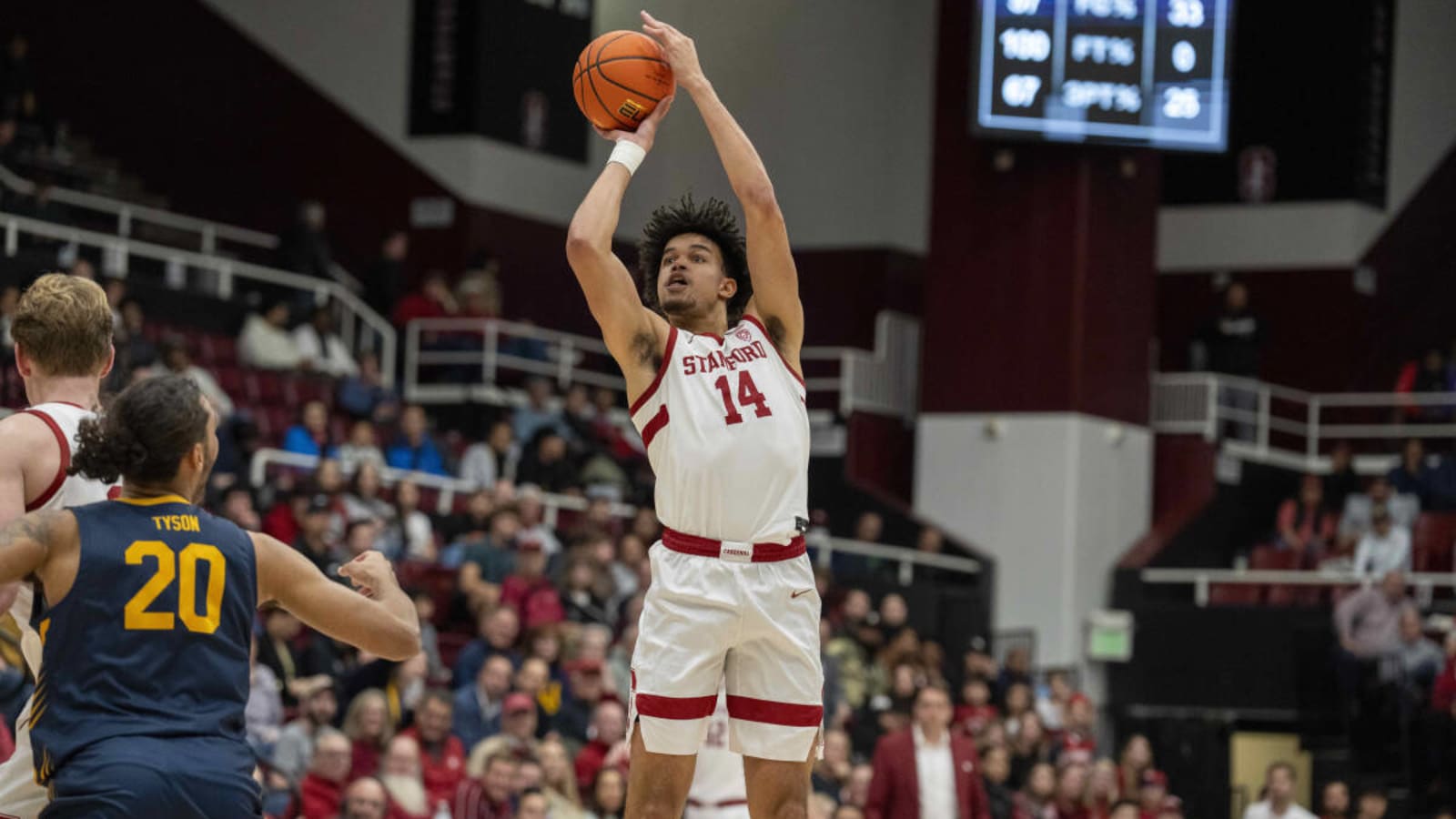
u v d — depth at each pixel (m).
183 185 23.34
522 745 11.40
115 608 4.14
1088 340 20.73
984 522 20.84
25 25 22.67
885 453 22.25
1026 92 19.83
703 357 4.98
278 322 18.34
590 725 12.48
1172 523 21.50
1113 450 21.06
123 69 23.12
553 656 12.85
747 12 24.78
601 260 4.93
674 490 4.90
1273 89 25.36
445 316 20.77
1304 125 25.16
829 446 21.92
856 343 24.14
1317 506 21.25
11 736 8.08
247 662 4.29
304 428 16.19
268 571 4.36
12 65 20.52
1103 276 20.91
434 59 23.11
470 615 13.86
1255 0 25.48
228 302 18.92
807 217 24.52
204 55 23.55
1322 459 23.95
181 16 23.47
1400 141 25.42
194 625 4.19
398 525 14.76
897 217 24.30
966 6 21.20
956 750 12.16
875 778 12.09
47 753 4.07
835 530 21.61
